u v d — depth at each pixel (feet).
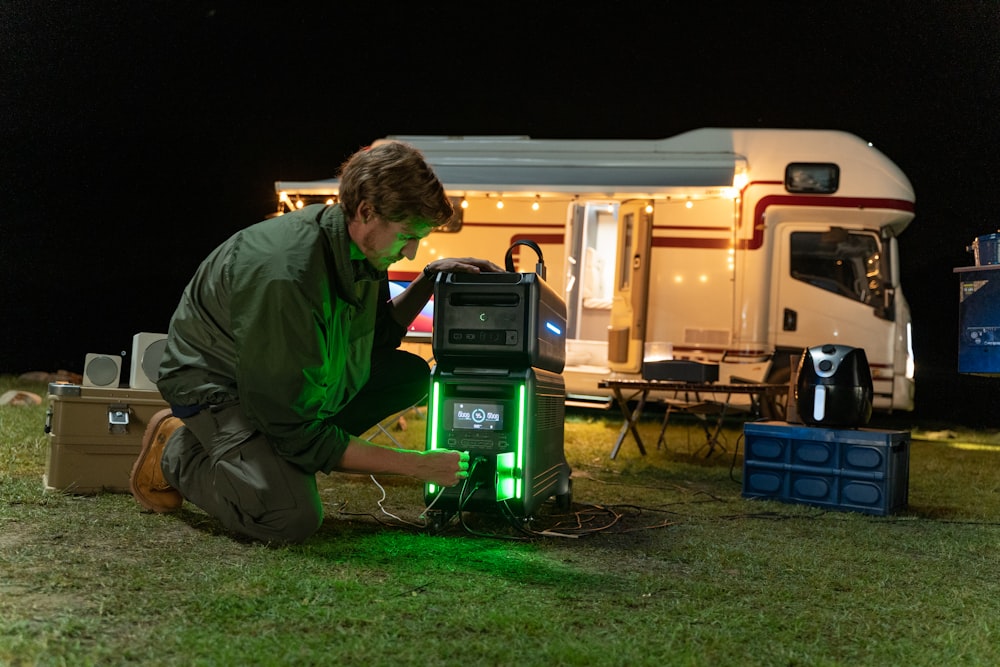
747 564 8.44
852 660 5.72
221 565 7.17
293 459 7.80
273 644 5.33
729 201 28.96
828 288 28.66
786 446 13.14
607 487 14.07
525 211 30.35
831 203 28.43
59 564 6.93
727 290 28.71
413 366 10.46
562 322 10.72
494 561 8.01
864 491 12.40
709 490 14.24
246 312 7.54
